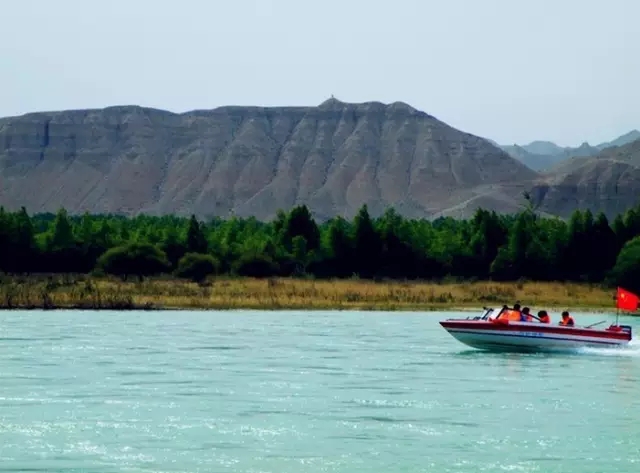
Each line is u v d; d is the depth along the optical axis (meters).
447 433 36.62
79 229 154.25
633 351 62.62
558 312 106.69
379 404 42.12
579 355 62.03
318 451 33.75
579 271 142.62
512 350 62.12
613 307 113.94
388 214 166.12
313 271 142.38
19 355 56.75
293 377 49.50
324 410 40.69
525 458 33.06
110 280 123.12
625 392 46.06
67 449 33.69
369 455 33.31
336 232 144.38
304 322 84.44
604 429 37.50
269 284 121.19
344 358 57.59
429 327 79.88
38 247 136.50
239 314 93.19
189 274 129.62
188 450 33.69
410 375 50.94
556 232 145.25
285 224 153.88
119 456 32.84
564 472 31.39
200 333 72.00
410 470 31.55
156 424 37.69
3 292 100.19
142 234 155.62
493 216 152.75
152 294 106.00
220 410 40.44
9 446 34.03
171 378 48.72
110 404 41.50
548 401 43.34
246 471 31.25
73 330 72.44
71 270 136.75
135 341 65.31
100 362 54.25
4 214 137.62
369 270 143.12
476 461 32.66
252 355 58.47
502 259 142.25
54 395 43.47
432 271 145.88
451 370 53.25
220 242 151.25
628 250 132.25
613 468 31.88
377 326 80.69
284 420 38.62
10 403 41.53
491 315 63.97
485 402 42.97
